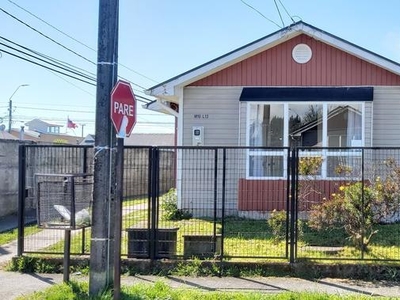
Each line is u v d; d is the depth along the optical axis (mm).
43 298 6402
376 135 12781
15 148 15500
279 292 6898
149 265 8055
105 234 6586
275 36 12672
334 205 8523
